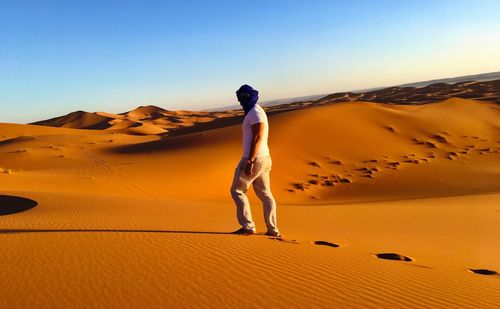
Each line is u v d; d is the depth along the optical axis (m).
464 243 9.93
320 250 5.89
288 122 52.81
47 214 10.26
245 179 6.48
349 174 40.25
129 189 26.58
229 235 6.43
